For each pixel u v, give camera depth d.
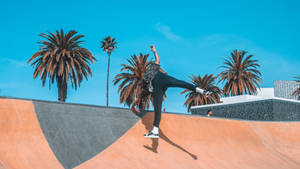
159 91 8.99
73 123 9.71
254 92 43.91
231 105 25.81
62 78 36.84
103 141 9.72
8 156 7.63
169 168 9.27
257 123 15.20
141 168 8.89
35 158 7.95
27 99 9.55
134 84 37.47
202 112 28.19
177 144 11.04
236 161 11.09
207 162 10.32
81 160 8.59
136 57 37.97
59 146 8.73
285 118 23.14
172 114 12.75
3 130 8.36
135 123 11.23
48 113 9.52
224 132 13.30
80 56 38.44
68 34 37.34
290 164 11.77
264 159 11.95
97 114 10.56
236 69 44.88
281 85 43.38
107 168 8.46
